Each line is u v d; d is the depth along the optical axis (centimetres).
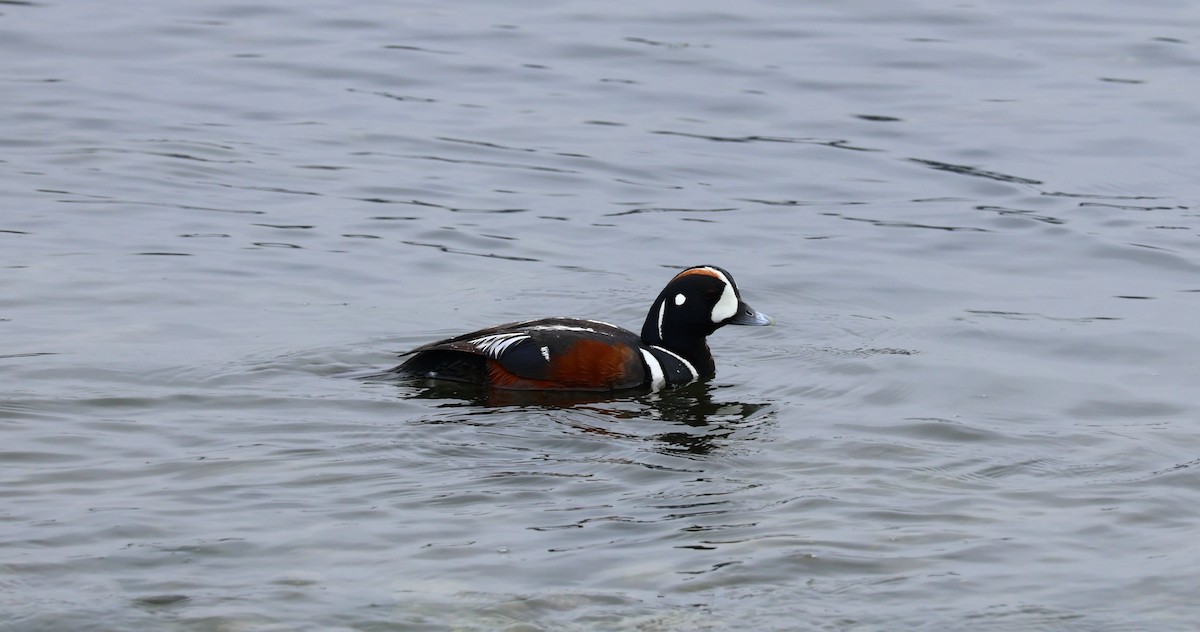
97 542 961
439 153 2233
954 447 1202
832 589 916
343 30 2883
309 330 1507
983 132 2355
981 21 2970
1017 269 1798
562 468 1134
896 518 1038
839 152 2273
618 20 2955
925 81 2609
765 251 1853
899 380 1394
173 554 946
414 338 1495
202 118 2356
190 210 1936
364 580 915
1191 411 1309
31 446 1141
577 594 898
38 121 2289
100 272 1672
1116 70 2670
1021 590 922
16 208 1898
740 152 2272
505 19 2969
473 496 1066
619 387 1368
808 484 1107
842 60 2717
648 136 2333
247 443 1169
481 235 1888
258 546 962
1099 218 1986
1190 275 1770
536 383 1354
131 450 1144
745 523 1023
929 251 1861
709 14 2998
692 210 2019
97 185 2016
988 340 1531
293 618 861
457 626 857
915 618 880
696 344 1417
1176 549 988
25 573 910
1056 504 1072
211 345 1442
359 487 1078
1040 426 1262
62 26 2831
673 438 1220
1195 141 2309
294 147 2236
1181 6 3091
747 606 889
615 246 1867
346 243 1834
